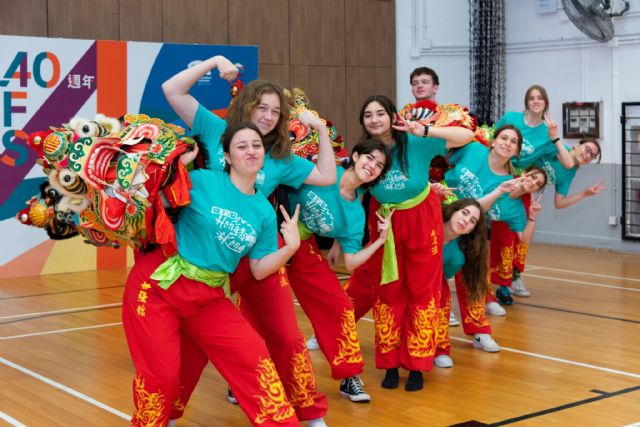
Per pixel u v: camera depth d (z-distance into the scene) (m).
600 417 4.13
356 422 4.09
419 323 4.54
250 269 3.52
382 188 4.42
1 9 8.35
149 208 3.17
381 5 10.91
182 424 4.11
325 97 10.59
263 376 3.28
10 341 5.71
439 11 10.93
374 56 10.91
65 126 3.23
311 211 4.07
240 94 3.78
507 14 10.68
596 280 7.96
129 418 4.14
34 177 8.06
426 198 4.47
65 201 3.23
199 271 3.26
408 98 11.13
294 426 3.31
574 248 10.04
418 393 4.55
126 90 8.43
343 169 4.30
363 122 4.40
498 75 10.65
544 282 7.88
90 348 5.52
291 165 3.89
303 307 4.32
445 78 10.97
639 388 4.62
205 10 9.59
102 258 8.53
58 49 8.07
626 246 9.73
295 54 10.31
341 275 8.21
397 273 4.47
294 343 3.80
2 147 7.90
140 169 3.16
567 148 7.30
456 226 4.83
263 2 10.02
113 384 4.72
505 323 6.23
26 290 7.46
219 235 3.27
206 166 3.74
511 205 6.56
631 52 9.57
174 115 8.69
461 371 4.98
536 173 5.93
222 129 3.82
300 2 10.30
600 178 9.91
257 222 3.36
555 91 10.28
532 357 5.28
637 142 9.59
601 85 9.84
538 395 4.50
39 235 8.16
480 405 4.33
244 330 3.32
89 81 8.23
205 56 8.87
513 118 7.25
